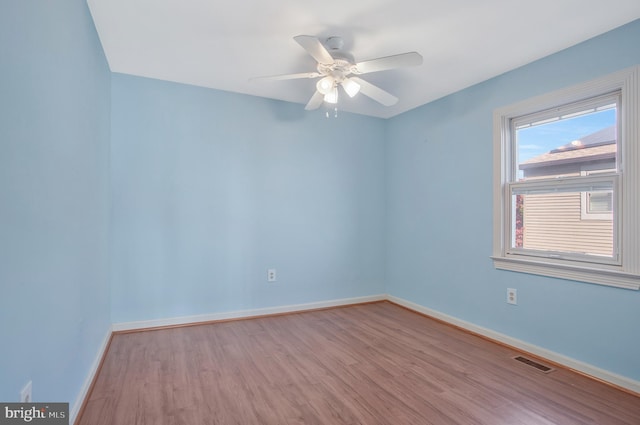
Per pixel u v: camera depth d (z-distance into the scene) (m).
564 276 2.41
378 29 2.23
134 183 3.04
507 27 2.19
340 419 1.77
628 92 2.09
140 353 2.58
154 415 1.79
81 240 1.85
